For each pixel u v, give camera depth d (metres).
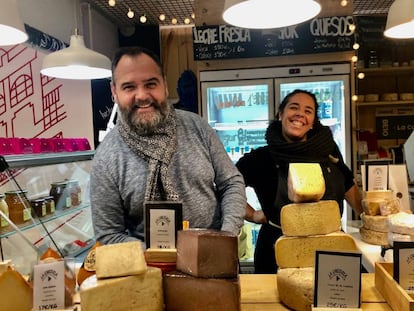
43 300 1.06
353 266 1.06
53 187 2.27
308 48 3.45
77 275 1.25
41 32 3.03
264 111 3.79
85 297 0.96
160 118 1.49
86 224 2.55
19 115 2.77
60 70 2.60
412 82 4.18
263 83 3.54
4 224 1.53
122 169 1.51
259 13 1.60
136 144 1.51
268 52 3.48
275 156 2.20
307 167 1.25
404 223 1.53
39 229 1.71
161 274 1.06
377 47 4.06
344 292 1.07
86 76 2.68
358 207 2.36
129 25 4.58
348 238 1.20
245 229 3.42
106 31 4.30
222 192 1.61
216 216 1.58
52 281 1.07
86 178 2.63
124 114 1.50
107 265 1.01
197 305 1.04
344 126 3.51
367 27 3.97
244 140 3.81
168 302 1.07
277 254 1.22
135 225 1.57
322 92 3.70
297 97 2.28
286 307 1.18
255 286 1.33
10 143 2.05
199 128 1.63
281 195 2.10
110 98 4.03
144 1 3.85
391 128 4.22
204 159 1.58
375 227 1.85
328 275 1.07
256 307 1.18
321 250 1.08
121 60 1.47
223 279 1.03
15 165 1.80
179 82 4.21
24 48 2.83
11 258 1.50
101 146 1.59
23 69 2.82
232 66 3.58
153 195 1.47
